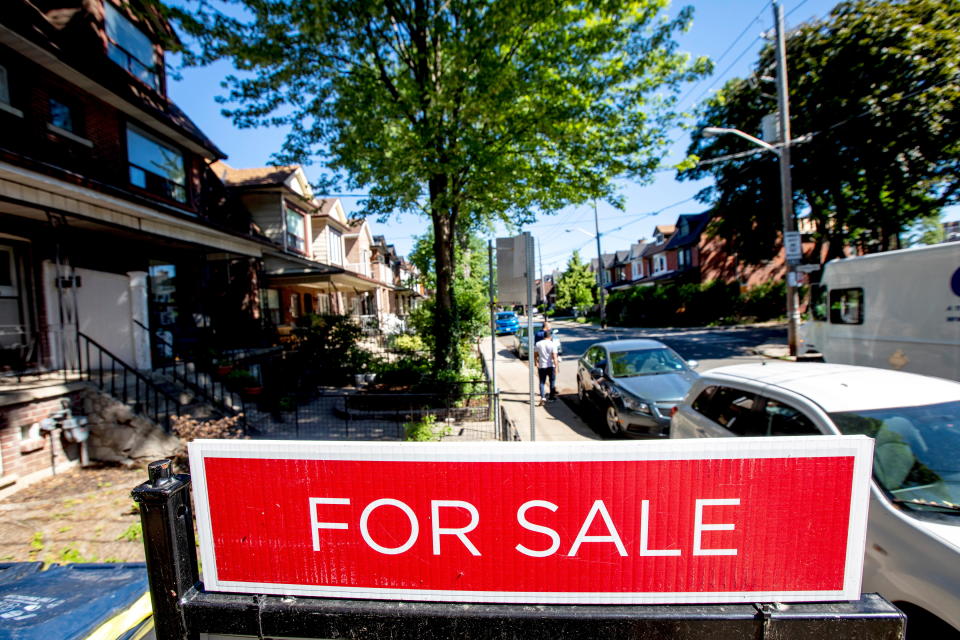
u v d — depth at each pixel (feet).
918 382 11.12
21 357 25.13
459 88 28.91
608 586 3.73
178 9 24.14
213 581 3.98
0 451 18.62
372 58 32.76
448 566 3.80
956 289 24.08
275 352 43.70
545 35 29.76
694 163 31.45
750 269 113.29
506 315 108.17
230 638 3.81
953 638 6.96
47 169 19.81
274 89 29.09
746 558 3.69
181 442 22.26
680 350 59.57
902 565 7.77
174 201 37.17
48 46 24.25
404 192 33.60
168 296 39.50
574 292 199.72
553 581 3.75
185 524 3.93
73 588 6.16
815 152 64.75
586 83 28.60
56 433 20.86
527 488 3.73
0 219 23.73
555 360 37.06
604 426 28.68
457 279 64.34
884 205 68.74
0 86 23.76
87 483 19.79
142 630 5.41
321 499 3.86
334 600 3.87
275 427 28.94
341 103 28.30
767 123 49.19
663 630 3.59
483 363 49.62
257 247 44.21
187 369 31.40
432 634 3.73
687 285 106.63
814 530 3.67
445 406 31.83
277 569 3.92
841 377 11.90
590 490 3.71
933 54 51.42
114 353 28.40
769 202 76.84
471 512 3.77
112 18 32.35
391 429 28.73
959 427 9.54
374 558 3.85
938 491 8.45
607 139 30.66
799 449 3.65
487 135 31.04
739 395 13.41
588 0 26.99
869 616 3.53
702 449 3.67
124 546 14.15
